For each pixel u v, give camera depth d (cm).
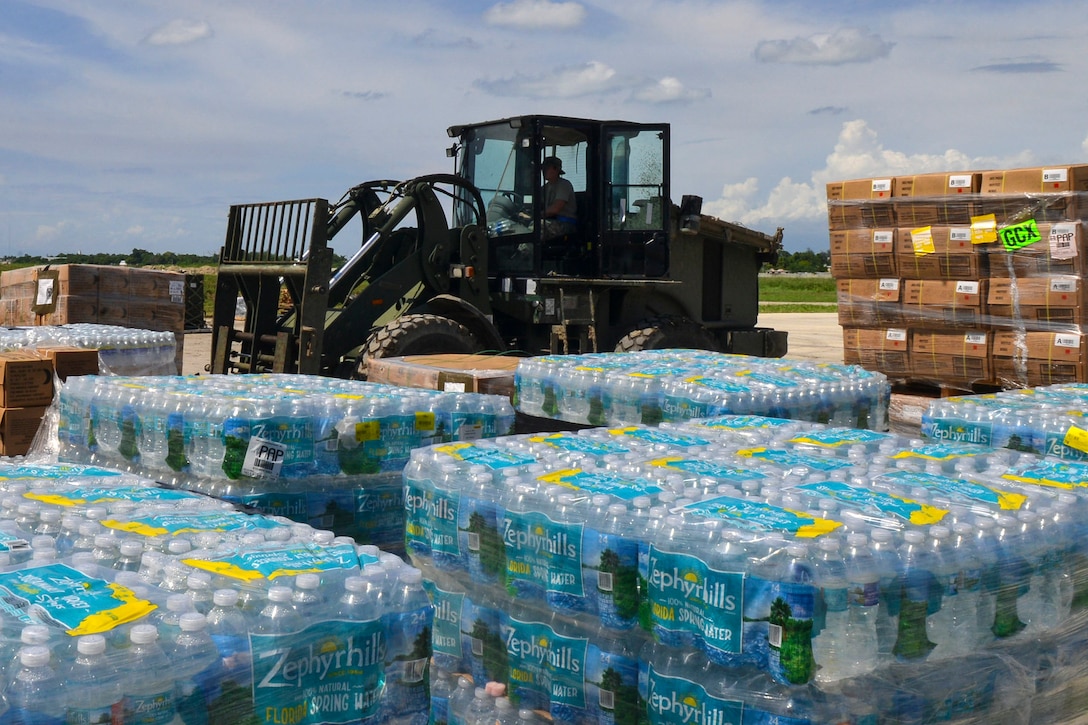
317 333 918
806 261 12912
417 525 370
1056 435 459
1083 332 742
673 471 345
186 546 262
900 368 845
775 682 263
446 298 987
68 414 499
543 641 322
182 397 432
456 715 347
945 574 279
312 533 282
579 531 304
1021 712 305
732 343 1245
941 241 799
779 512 288
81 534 278
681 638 279
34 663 191
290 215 959
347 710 237
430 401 448
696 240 1208
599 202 1070
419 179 1015
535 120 1017
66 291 966
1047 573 306
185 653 212
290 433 404
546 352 1086
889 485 333
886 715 272
